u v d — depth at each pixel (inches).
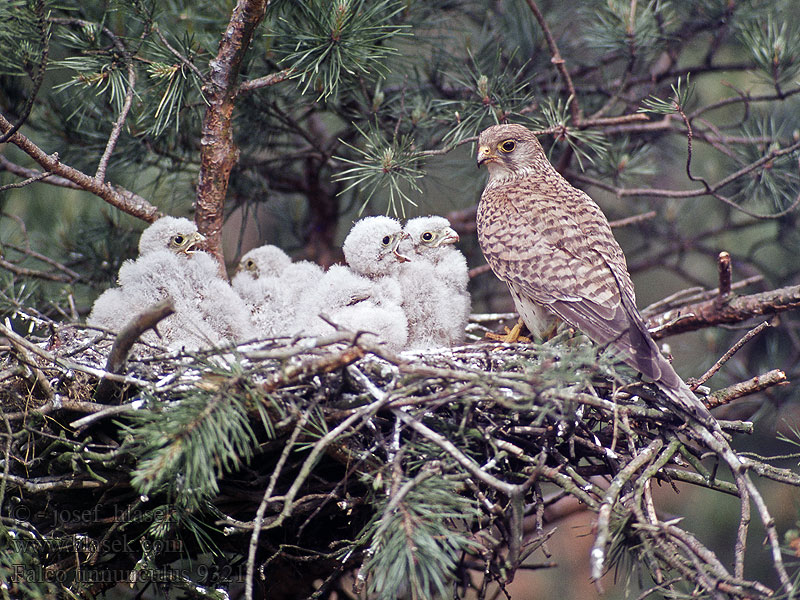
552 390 287.3
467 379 280.5
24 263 490.0
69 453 299.0
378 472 286.2
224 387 279.7
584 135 429.7
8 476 296.4
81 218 500.7
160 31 394.3
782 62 435.5
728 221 539.8
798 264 539.8
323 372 285.0
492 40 482.9
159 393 302.5
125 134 439.5
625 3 463.8
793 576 289.9
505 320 493.4
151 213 411.2
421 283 418.0
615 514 290.2
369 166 403.9
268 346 325.7
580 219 407.8
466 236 538.9
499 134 432.8
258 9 366.3
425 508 269.9
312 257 523.5
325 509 331.3
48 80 464.1
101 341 355.9
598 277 381.7
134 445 292.4
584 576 542.6
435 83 460.1
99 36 388.8
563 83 471.5
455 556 278.2
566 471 310.3
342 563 313.1
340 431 278.1
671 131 487.8
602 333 362.9
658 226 551.5
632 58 457.7
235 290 416.5
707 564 274.2
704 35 498.3
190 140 457.7
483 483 313.4
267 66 429.7
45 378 309.6
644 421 330.0
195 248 404.2
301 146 497.4
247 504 330.0
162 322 374.6
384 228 413.1
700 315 385.4
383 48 398.3
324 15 388.2
